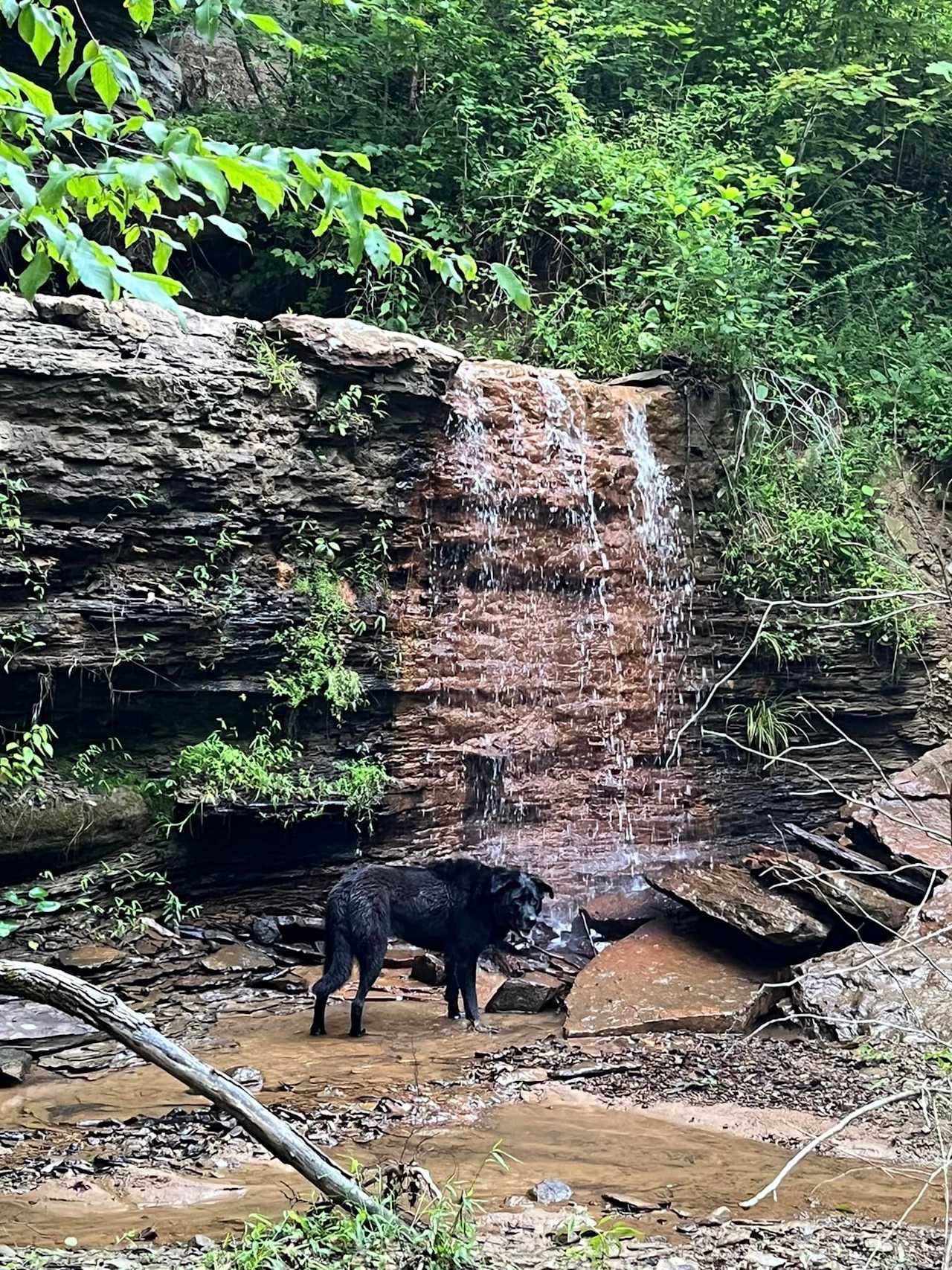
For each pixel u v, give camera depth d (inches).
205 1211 131.1
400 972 238.4
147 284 99.0
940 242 407.2
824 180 387.9
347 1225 112.6
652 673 291.1
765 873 237.9
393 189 339.0
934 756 293.6
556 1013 219.0
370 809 251.9
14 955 210.2
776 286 352.5
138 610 230.1
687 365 309.0
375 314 330.0
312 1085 175.6
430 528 270.1
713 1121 166.1
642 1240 125.1
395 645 262.1
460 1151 151.2
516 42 363.6
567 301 328.8
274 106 360.8
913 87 410.6
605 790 282.7
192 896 239.8
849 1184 145.6
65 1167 144.5
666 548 297.7
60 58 114.6
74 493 222.5
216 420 240.1
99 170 99.1
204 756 238.1
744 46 400.5
